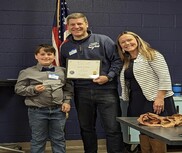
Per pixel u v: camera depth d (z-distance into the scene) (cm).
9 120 445
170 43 475
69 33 363
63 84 327
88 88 329
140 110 301
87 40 329
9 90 444
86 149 349
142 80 297
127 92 314
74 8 452
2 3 438
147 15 469
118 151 337
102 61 328
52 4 448
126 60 313
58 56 364
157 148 282
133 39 301
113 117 331
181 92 452
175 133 189
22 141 448
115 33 463
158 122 222
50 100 319
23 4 442
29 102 323
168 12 473
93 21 457
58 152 331
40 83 319
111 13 462
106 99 329
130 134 406
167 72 295
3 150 412
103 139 458
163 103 293
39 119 322
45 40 448
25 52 445
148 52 295
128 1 464
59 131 329
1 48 440
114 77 326
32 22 445
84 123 341
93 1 457
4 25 440
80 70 325
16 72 444
